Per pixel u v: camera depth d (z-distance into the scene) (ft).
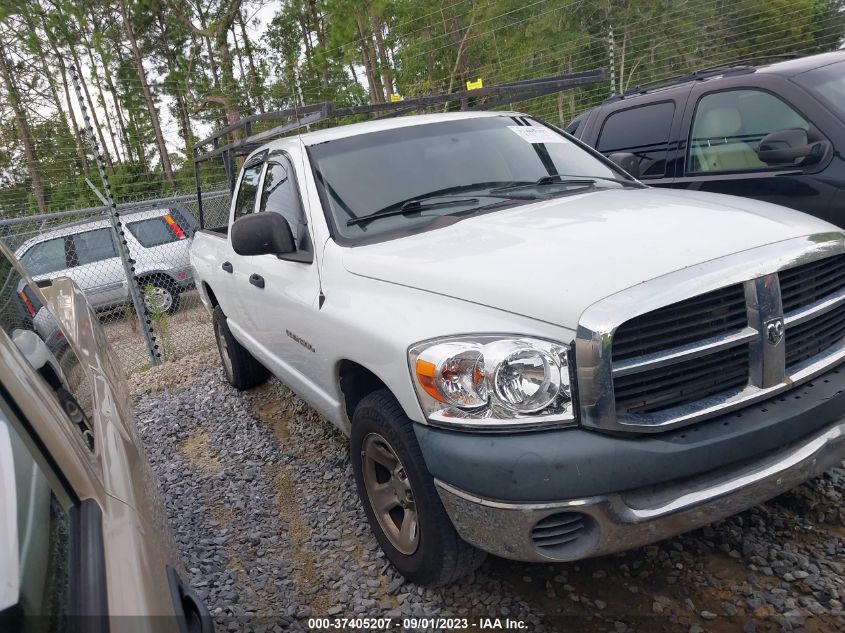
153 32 81.00
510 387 7.46
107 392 7.80
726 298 7.80
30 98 62.03
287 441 15.66
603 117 19.67
